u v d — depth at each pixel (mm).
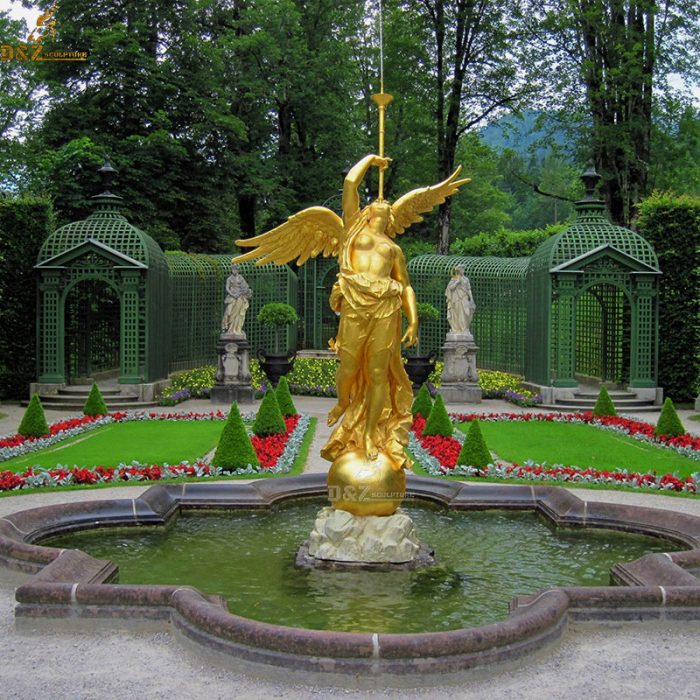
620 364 30938
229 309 28828
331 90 46062
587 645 7844
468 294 29828
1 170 39312
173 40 40094
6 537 10031
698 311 29953
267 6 42812
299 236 10539
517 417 24625
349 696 6758
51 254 28766
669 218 30250
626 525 11992
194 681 7008
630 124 38094
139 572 10086
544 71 41094
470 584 9703
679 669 7309
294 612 8633
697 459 18016
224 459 15938
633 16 38656
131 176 37031
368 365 9945
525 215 94875
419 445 18344
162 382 29453
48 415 25469
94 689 6840
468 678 7004
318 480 14242
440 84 43688
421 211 10516
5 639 7930
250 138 45375
